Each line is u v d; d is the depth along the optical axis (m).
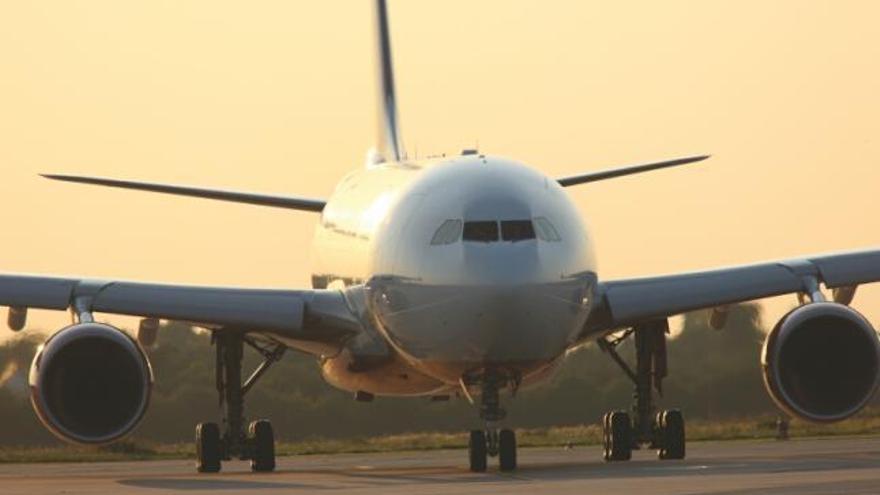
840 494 74.44
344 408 182.50
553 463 112.69
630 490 79.50
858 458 106.50
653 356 114.00
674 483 82.81
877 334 100.00
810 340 101.50
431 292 98.56
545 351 98.06
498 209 98.31
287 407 181.88
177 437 182.38
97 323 100.00
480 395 103.75
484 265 96.50
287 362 184.38
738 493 76.38
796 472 88.50
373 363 108.88
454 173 102.38
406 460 133.62
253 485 92.56
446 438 178.62
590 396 186.25
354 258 109.25
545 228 98.31
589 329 107.44
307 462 134.25
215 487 91.44
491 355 97.50
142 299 105.81
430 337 99.38
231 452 112.88
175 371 184.88
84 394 99.88
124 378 99.88
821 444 137.38
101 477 110.38
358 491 84.69
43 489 92.88
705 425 185.50
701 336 189.88
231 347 112.62
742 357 188.62
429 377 106.69
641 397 114.06
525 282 96.06
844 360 101.12
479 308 96.38
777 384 100.44
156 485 94.81
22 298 104.12
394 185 107.88
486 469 99.31
